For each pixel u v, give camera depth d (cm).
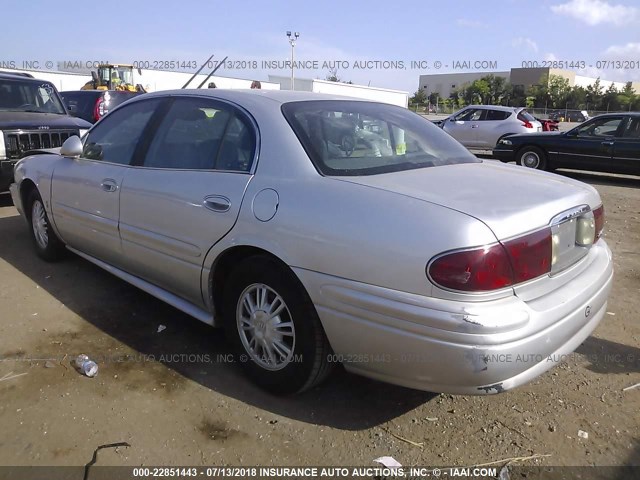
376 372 248
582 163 1157
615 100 6078
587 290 262
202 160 321
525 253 227
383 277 229
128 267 383
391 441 258
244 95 324
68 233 440
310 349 264
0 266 488
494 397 295
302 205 259
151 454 247
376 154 296
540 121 1778
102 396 289
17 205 523
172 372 315
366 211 240
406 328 225
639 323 390
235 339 305
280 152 283
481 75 7788
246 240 278
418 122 356
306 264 253
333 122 305
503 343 214
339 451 251
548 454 250
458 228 217
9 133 702
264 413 278
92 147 418
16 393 290
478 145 1627
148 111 377
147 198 340
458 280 214
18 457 243
